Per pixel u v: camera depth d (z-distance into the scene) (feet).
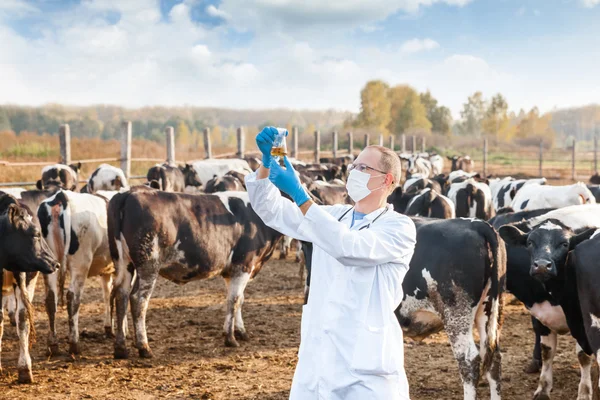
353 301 9.04
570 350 24.40
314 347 9.25
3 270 20.57
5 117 295.89
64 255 23.65
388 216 9.41
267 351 24.22
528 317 29.66
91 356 23.40
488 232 16.58
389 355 8.97
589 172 126.31
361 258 8.70
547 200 39.34
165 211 23.25
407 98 298.15
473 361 16.29
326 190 38.88
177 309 30.96
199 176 54.39
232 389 19.81
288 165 8.94
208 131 69.10
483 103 423.64
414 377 21.16
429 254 16.81
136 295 23.03
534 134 367.66
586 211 20.01
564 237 16.97
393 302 9.23
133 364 22.35
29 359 20.24
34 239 19.53
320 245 8.71
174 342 25.34
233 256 25.27
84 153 107.86
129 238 22.72
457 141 258.98
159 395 19.20
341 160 84.23
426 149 202.18
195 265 24.13
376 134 241.14
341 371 8.93
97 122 366.63
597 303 14.71
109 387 19.85
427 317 17.48
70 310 23.59
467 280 16.33
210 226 24.29
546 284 17.70
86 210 24.26
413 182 50.65
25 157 97.09
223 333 26.73
